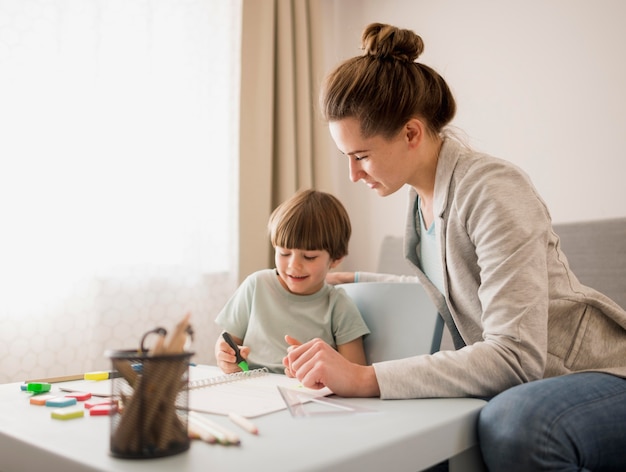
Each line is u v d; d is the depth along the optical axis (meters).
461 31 2.11
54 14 1.64
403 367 0.77
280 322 1.24
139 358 0.50
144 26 1.84
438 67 2.16
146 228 1.82
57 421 0.64
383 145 0.97
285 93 2.20
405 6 2.28
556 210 1.84
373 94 0.93
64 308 1.64
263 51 2.13
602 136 1.76
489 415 0.68
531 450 0.64
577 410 0.68
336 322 1.22
